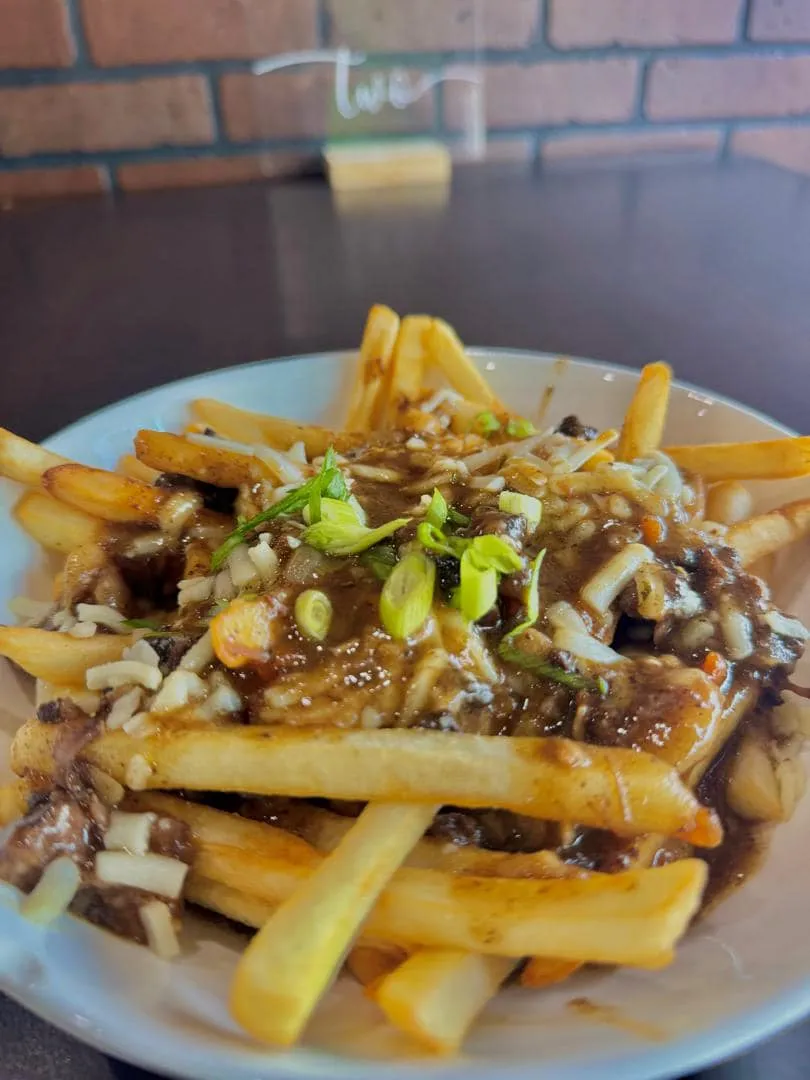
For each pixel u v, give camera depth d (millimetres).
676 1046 161
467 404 347
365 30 742
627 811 188
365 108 771
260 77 740
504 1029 176
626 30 790
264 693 215
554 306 528
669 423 355
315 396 383
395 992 170
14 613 289
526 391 381
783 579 297
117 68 715
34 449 309
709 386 435
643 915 171
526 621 229
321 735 201
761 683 245
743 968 184
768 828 230
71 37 695
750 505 318
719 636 246
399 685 214
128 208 707
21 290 559
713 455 316
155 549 290
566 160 821
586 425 362
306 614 219
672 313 519
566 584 249
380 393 369
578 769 190
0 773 234
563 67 796
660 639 248
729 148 871
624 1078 156
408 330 374
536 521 258
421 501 261
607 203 706
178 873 201
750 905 207
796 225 658
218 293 553
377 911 189
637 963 172
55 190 754
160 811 213
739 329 498
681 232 646
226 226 666
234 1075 157
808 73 844
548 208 696
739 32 812
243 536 253
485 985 181
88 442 336
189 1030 167
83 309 533
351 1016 183
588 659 227
